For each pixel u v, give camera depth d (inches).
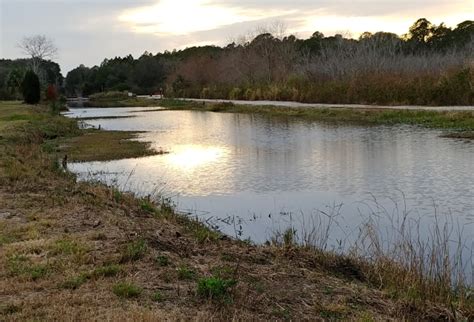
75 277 257.4
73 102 3415.4
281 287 272.7
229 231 437.1
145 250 301.1
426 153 797.2
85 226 356.8
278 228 443.8
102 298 235.9
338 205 521.0
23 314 217.0
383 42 2513.5
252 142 1013.8
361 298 269.3
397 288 291.4
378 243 358.9
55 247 303.4
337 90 1861.5
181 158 836.6
